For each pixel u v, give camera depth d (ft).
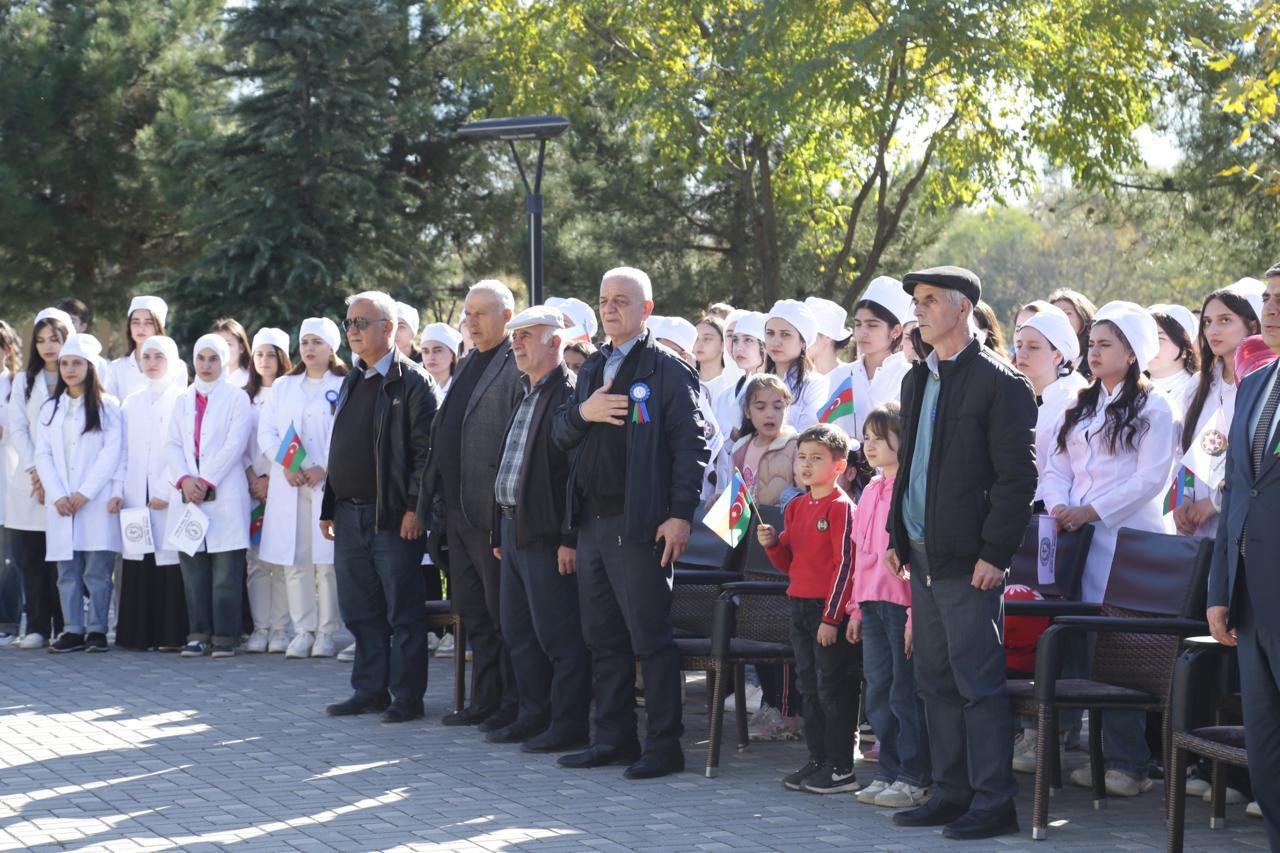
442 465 30.30
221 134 96.12
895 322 31.30
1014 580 26.91
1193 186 85.61
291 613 39.88
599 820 23.31
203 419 39.81
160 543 40.47
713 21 90.22
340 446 31.73
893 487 23.85
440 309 99.71
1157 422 27.35
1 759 27.53
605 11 91.61
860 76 78.59
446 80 100.07
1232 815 24.03
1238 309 27.12
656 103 87.92
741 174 92.17
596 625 27.09
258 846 21.71
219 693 34.24
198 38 114.32
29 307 110.32
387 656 32.14
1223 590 20.44
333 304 82.38
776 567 28.43
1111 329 27.58
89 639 40.73
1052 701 22.54
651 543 26.30
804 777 25.43
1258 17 44.80
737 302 97.30
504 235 99.91
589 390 26.91
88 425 40.93
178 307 82.33
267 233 81.76
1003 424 22.22
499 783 25.76
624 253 96.07
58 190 108.06
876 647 24.97
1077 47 83.92
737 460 30.83
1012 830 22.67
